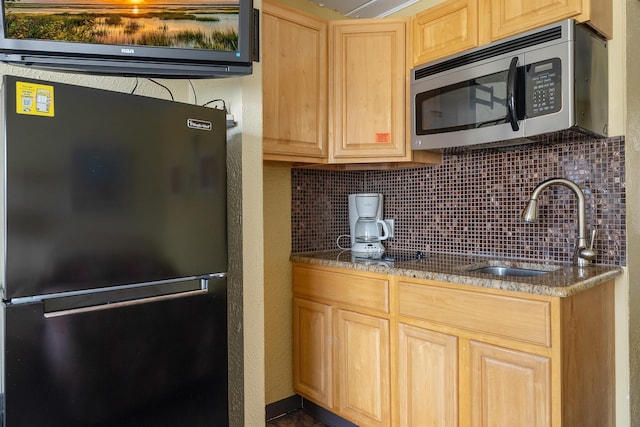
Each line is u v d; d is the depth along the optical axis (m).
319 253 2.46
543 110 1.61
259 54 1.59
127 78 1.65
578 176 1.84
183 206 1.26
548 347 1.39
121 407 1.13
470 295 1.60
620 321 1.72
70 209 1.05
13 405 0.97
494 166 2.15
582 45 1.59
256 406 1.57
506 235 2.11
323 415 2.31
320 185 2.56
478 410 1.58
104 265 1.10
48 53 1.21
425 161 2.29
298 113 2.11
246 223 1.55
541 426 1.41
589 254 1.71
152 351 1.19
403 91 2.17
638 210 1.81
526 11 1.68
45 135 1.01
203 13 1.32
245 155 1.54
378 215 2.54
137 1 1.27
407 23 2.17
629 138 1.74
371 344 1.97
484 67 1.82
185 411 1.26
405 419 1.83
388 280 1.90
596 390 1.60
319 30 2.19
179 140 1.25
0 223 1.00
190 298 1.28
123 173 1.14
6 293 0.96
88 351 1.08
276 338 2.36
